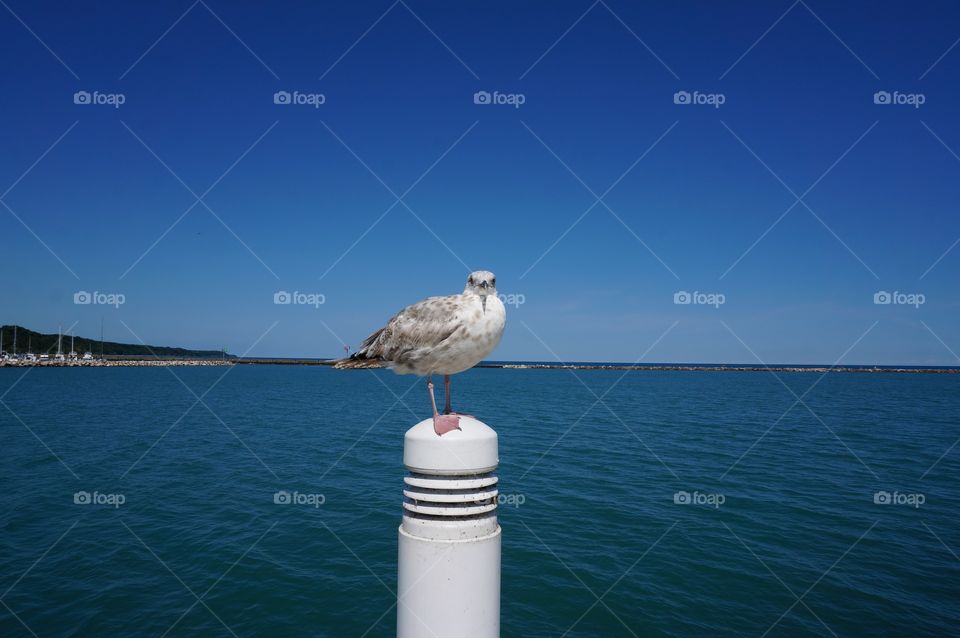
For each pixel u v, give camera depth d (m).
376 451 26.12
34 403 49.28
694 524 15.52
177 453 25.58
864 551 13.64
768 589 11.72
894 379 127.94
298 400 56.31
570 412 44.84
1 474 21.31
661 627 10.37
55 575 12.14
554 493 18.50
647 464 23.25
